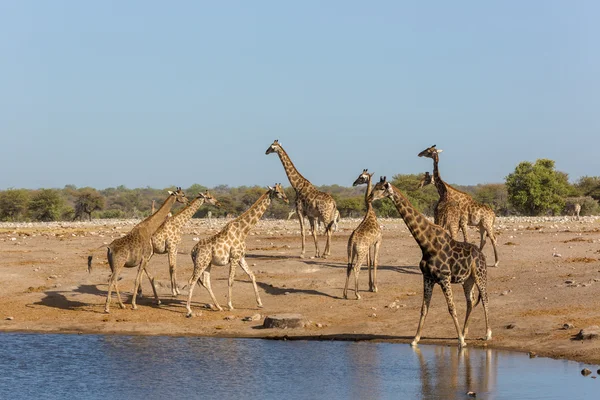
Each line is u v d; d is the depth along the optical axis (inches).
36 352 1425.9
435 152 2117.4
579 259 2193.7
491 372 1197.1
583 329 1350.9
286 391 1141.7
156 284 2005.4
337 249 2655.0
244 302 1828.2
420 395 1096.8
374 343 1429.6
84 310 1781.5
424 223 1314.0
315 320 1628.9
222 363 1320.1
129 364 1328.7
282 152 2389.3
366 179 1844.2
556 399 1053.2
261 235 3543.3
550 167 6993.1
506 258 2293.3
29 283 2085.4
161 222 1855.3
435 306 1690.5
